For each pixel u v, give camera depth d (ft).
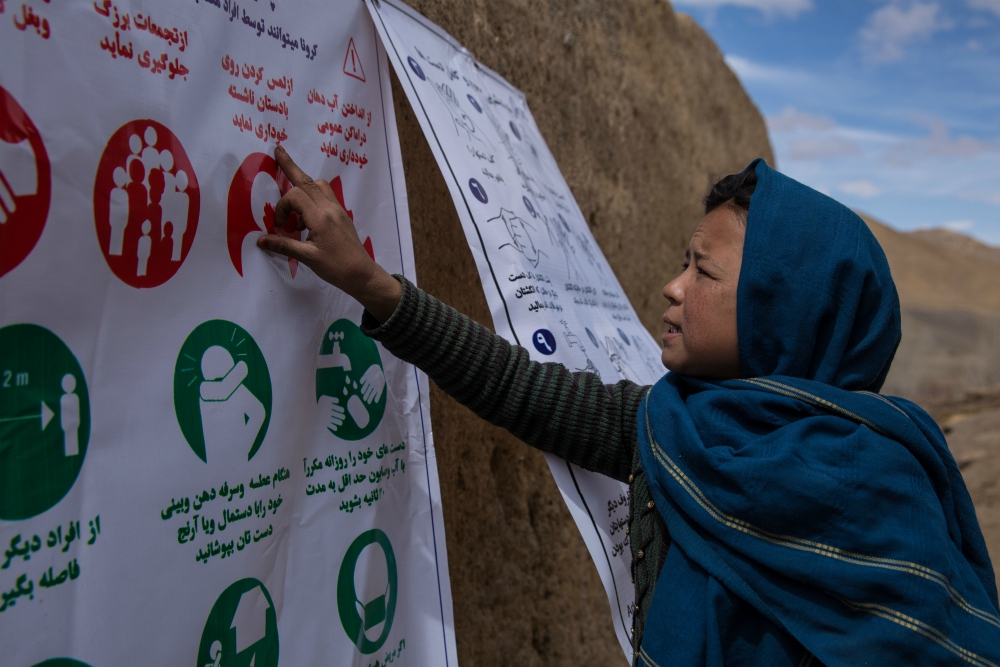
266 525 3.35
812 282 3.44
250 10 3.50
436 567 4.41
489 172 5.05
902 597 3.04
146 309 2.86
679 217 12.15
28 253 2.44
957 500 3.67
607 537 4.31
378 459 4.12
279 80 3.68
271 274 3.53
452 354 3.93
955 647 3.03
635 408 4.20
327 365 3.84
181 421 2.96
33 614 2.39
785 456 3.21
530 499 7.35
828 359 3.51
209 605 3.02
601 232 9.45
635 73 10.85
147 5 2.93
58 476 2.49
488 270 4.45
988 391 34.88
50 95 2.53
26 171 2.44
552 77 8.47
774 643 3.27
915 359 67.62
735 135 15.21
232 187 3.32
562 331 4.80
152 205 2.89
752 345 3.59
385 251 4.41
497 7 7.44
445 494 5.96
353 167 4.23
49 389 2.48
